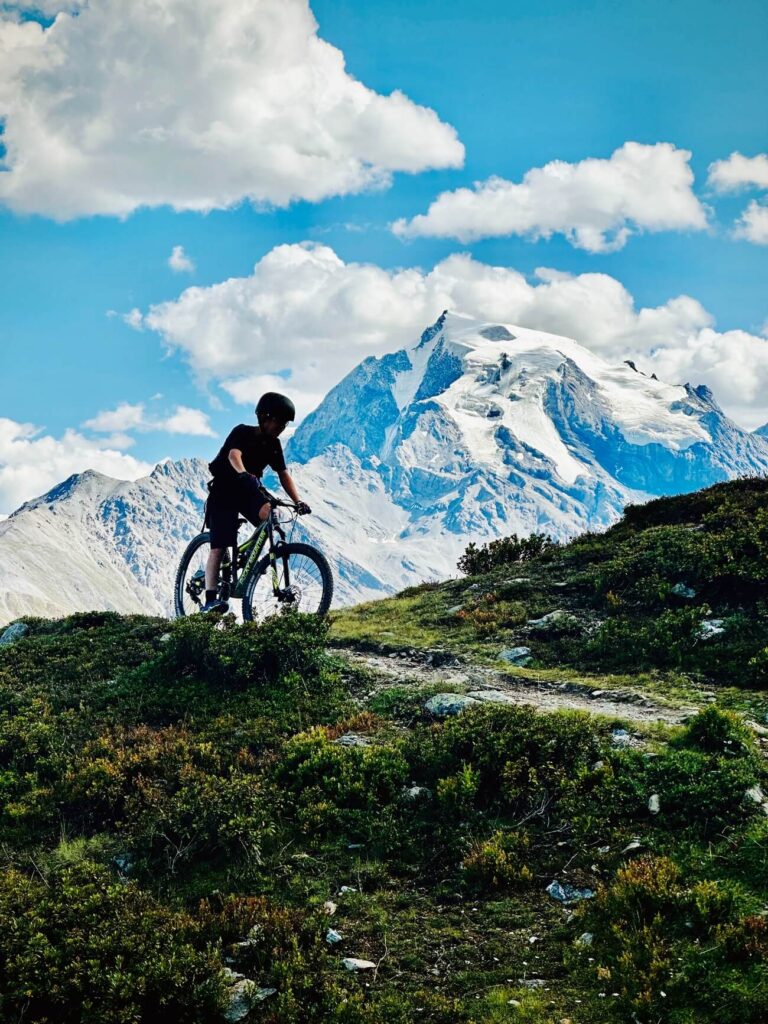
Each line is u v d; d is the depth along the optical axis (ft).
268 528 49.21
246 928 28.09
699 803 30.53
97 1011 24.21
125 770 38.42
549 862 29.94
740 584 56.80
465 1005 23.97
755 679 46.57
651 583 60.29
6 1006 24.58
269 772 38.09
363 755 37.37
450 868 30.78
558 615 60.08
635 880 26.89
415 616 68.13
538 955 25.81
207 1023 24.26
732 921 24.71
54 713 47.42
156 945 26.27
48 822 36.47
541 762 34.88
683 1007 22.49
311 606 50.44
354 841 32.99
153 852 32.76
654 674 49.57
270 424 47.98
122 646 56.13
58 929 27.07
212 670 48.78
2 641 67.21
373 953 26.71
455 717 40.19
